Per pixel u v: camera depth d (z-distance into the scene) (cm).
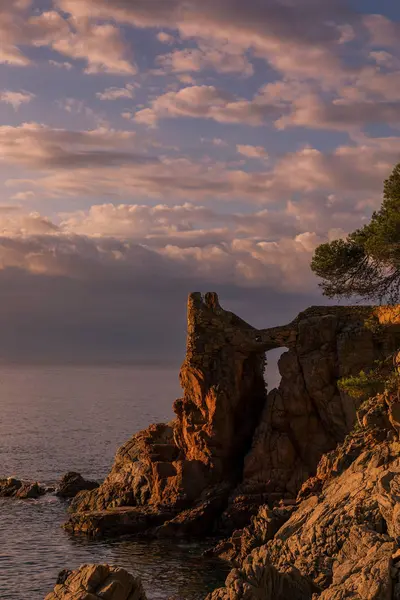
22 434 19938
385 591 4200
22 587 6381
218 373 8781
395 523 4941
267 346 8838
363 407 7006
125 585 4328
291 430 8431
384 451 6012
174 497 8431
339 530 5272
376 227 6819
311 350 8631
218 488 8406
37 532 8388
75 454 15788
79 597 4156
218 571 6725
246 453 8694
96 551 7519
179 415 9044
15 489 10856
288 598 4675
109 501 9081
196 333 8925
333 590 4397
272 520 6606
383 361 7600
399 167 6862
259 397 9038
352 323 8619
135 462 9419
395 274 7369
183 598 5984
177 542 7862
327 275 7569
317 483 6888
